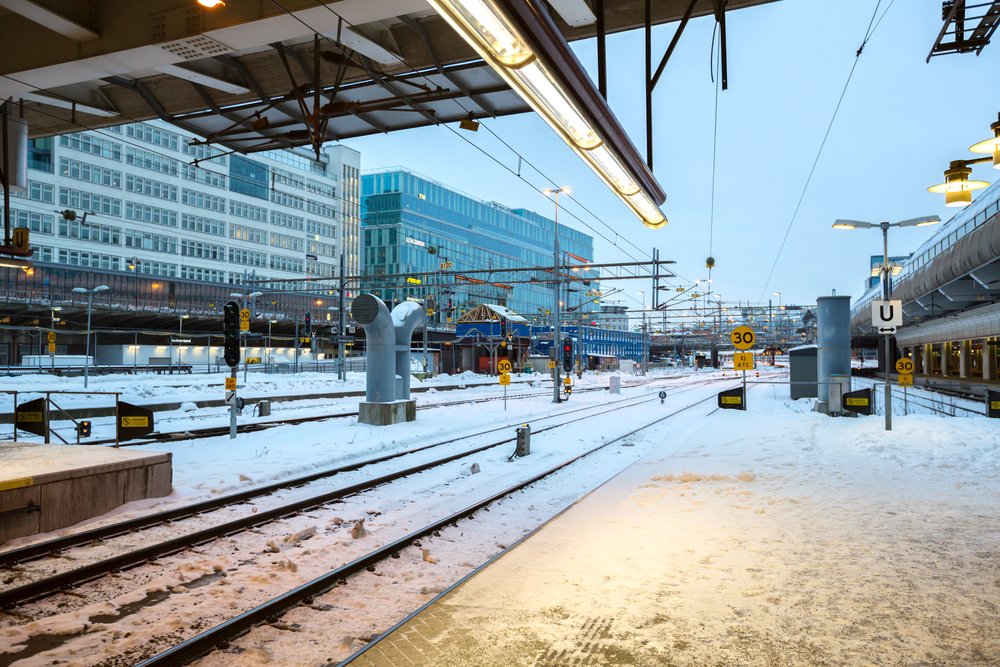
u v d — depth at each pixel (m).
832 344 25.86
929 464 12.45
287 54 14.77
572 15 12.59
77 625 5.74
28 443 12.12
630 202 8.78
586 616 5.34
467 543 8.52
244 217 87.88
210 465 13.33
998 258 29.55
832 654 4.60
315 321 72.75
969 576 6.14
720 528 8.04
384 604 6.29
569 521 8.59
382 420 20.53
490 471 13.91
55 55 13.50
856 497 9.70
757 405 33.09
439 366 72.19
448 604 5.64
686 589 5.92
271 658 5.11
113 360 61.09
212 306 68.50
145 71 15.96
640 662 4.52
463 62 14.48
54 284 55.56
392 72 15.12
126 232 74.25
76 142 69.44
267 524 9.19
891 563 6.56
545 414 28.03
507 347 55.72
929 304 51.91
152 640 5.49
